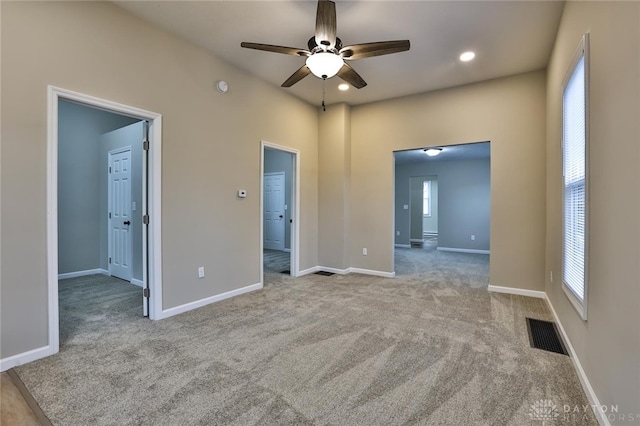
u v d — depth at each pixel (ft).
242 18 9.25
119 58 8.79
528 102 12.64
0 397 5.85
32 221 7.22
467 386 6.21
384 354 7.55
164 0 8.46
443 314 10.37
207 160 11.36
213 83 11.52
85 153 16.11
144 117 9.50
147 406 5.57
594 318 5.65
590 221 5.97
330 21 7.46
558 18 8.93
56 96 7.57
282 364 7.07
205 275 11.32
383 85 14.11
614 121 4.78
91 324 9.37
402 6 8.49
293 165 15.96
